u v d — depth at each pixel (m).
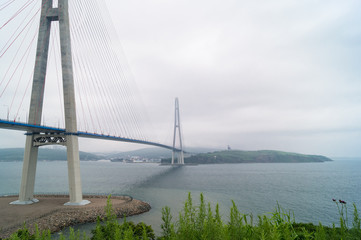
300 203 49.22
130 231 6.38
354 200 52.88
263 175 122.12
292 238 6.08
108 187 71.94
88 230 28.22
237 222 6.15
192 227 6.15
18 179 94.50
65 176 110.56
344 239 6.17
